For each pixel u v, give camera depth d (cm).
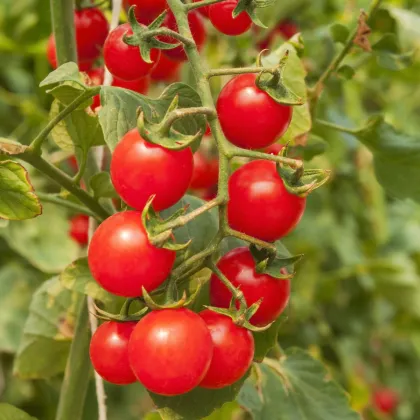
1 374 90
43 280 89
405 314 109
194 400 50
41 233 82
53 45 59
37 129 87
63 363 66
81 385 58
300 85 58
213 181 65
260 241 46
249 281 47
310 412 61
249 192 46
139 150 44
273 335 51
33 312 64
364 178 98
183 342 44
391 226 121
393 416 122
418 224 121
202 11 55
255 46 72
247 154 45
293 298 94
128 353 45
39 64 92
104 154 60
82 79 51
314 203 102
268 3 47
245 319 46
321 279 98
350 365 97
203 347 44
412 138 62
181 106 49
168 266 45
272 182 46
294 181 46
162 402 49
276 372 62
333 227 102
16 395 88
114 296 54
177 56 54
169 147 44
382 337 117
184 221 44
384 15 66
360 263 101
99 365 47
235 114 47
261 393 61
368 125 62
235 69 46
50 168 53
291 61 58
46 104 82
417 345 111
